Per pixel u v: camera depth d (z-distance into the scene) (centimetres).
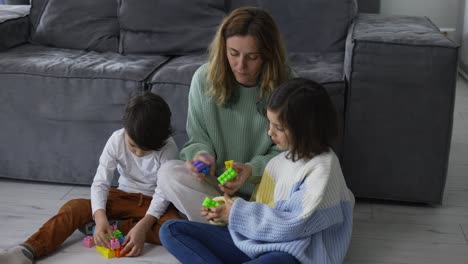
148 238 172
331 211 144
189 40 236
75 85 202
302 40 240
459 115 294
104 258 165
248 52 157
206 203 153
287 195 150
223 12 242
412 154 194
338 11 237
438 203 199
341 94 193
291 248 141
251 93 171
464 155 244
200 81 175
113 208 178
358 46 187
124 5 240
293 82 143
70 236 177
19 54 229
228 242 154
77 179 211
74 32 244
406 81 187
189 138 189
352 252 171
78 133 206
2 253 157
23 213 191
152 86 200
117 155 176
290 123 140
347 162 198
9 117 209
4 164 214
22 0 288
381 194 200
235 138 176
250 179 168
